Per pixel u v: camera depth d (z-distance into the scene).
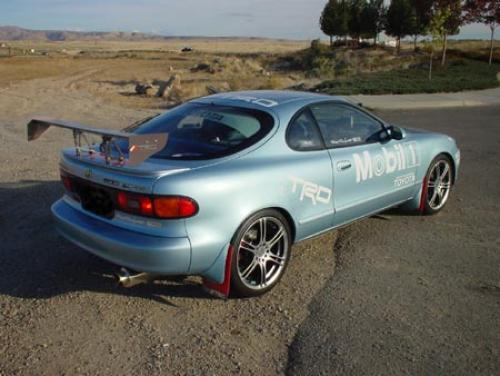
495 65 33.22
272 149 4.01
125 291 4.03
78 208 4.00
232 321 3.61
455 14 31.30
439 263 4.59
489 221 5.72
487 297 3.96
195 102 4.71
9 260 4.55
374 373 3.03
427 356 3.20
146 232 3.46
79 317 3.64
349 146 4.66
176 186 3.37
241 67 41.75
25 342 3.32
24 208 5.92
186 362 3.12
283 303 3.87
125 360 3.14
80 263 4.51
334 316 3.67
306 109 4.41
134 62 55.03
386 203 5.17
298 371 3.04
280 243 4.08
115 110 15.92
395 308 3.78
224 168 3.66
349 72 34.94
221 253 3.60
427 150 5.58
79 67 43.38
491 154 9.19
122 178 3.51
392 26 48.44
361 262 4.61
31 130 4.01
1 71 35.50
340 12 57.09
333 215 4.47
